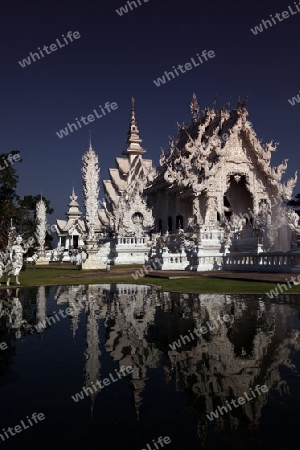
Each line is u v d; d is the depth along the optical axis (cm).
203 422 421
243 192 5706
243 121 5150
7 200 5134
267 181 5309
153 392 509
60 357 680
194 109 6369
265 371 577
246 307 1165
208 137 5500
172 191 5594
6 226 4638
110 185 7975
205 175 4944
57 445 379
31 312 1188
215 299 1366
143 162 7719
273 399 476
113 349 725
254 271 2503
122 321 1002
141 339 798
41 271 3669
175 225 5694
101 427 416
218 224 4794
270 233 3119
